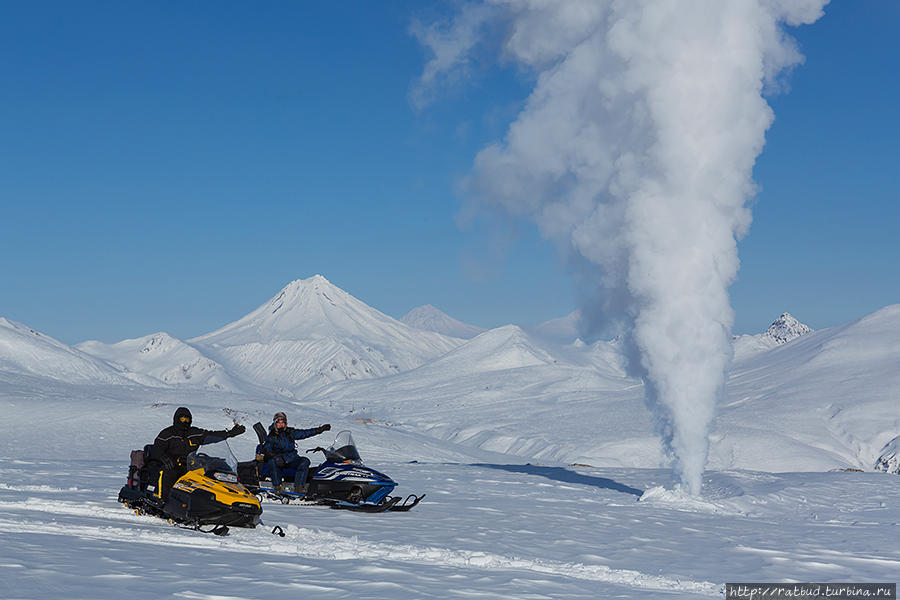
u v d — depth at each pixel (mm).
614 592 10008
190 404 70438
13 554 9297
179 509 12961
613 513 19688
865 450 145625
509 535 14812
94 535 11461
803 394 190250
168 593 7984
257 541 12117
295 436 17781
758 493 25516
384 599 8406
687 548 14531
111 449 50031
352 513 16547
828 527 18500
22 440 51062
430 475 29422
